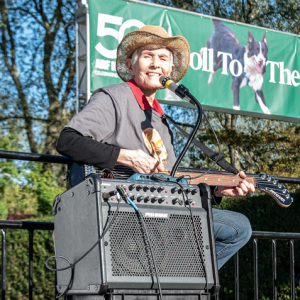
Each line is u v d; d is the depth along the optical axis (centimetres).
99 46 548
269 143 1122
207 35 624
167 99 580
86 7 558
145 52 265
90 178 193
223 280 716
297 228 677
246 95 641
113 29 557
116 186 195
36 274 881
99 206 187
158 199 201
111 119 239
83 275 191
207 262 202
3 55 1502
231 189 260
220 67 628
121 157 226
